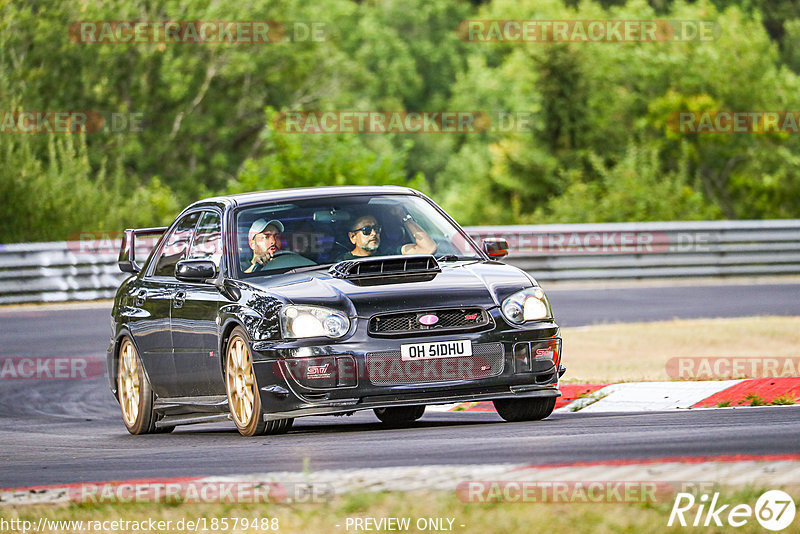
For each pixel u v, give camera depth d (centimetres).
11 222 8738
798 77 15050
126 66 15012
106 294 7100
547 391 2558
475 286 2555
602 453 1952
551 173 13638
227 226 2767
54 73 13775
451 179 19200
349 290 2502
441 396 2464
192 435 2839
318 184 8488
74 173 9319
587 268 7556
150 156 14962
